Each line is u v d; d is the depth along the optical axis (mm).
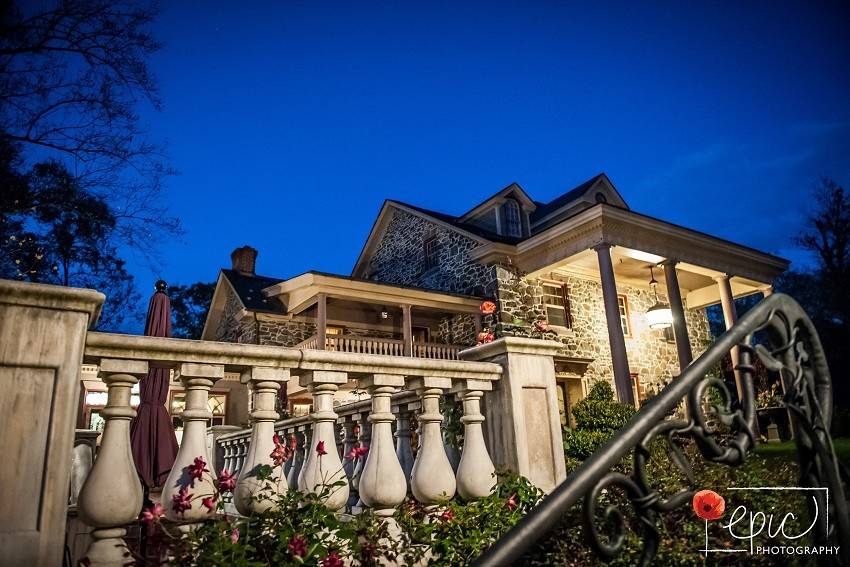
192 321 32906
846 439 9297
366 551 2494
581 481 1099
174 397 13945
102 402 10344
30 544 1733
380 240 21984
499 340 3543
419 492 3033
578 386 16047
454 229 17875
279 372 2682
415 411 3834
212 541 2088
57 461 1850
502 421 3469
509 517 2934
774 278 18547
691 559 2414
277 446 2502
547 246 15352
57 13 11992
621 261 16453
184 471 2330
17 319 1909
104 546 2047
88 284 16172
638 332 18500
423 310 18266
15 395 1849
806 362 1613
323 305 14961
